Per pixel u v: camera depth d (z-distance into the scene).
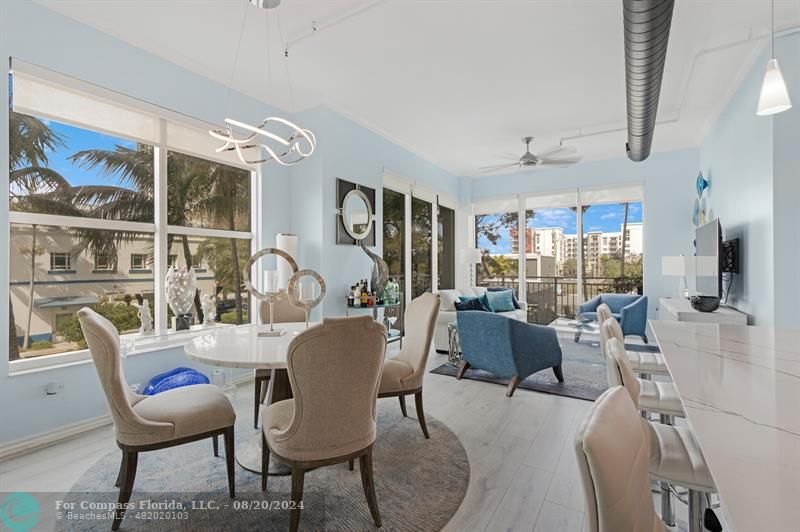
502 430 2.66
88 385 2.68
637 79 2.53
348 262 4.44
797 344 1.80
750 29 2.80
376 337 1.64
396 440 2.50
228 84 3.68
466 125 4.75
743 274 3.64
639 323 5.25
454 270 7.20
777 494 0.63
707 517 1.61
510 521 1.72
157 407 1.82
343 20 2.71
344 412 1.62
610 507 0.66
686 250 5.54
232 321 3.82
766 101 1.95
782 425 0.91
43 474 2.11
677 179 5.62
